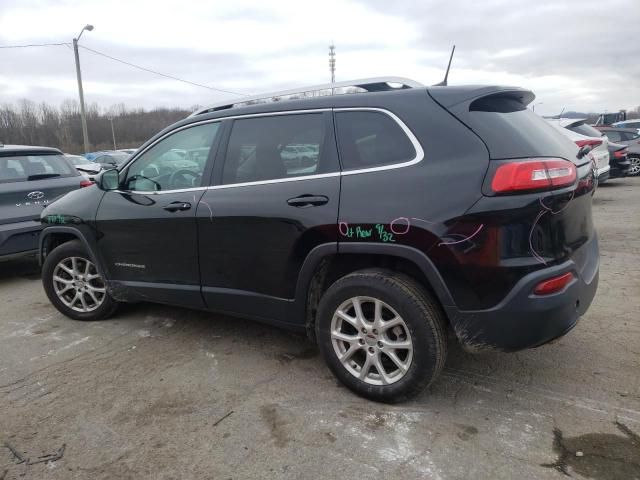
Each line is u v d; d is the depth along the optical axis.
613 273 5.14
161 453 2.54
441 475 2.30
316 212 2.90
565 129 9.00
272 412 2.87
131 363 3.54
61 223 4.29
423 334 2.65
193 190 3.50
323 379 3.23
